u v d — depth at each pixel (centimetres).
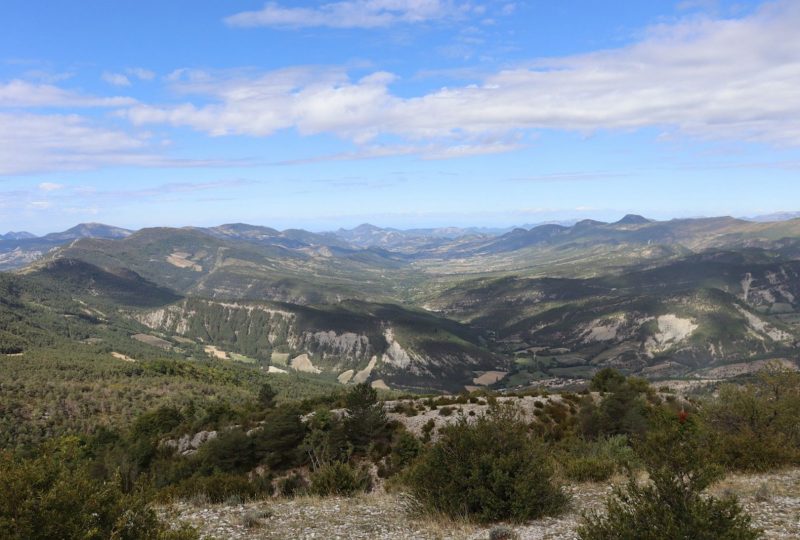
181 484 2406
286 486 2617
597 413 4338
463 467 1573
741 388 2706
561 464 2275
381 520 1608
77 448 1101
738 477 1912
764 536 1219
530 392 6053
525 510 1457
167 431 8581
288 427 4750
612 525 1066
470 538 1347
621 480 1975
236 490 2322
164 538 1052
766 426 2492
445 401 5956
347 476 2262
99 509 1014
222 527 1578
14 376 18475
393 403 6200
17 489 927
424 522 1526
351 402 5016
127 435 8962
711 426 2538
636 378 6159
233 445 4694
